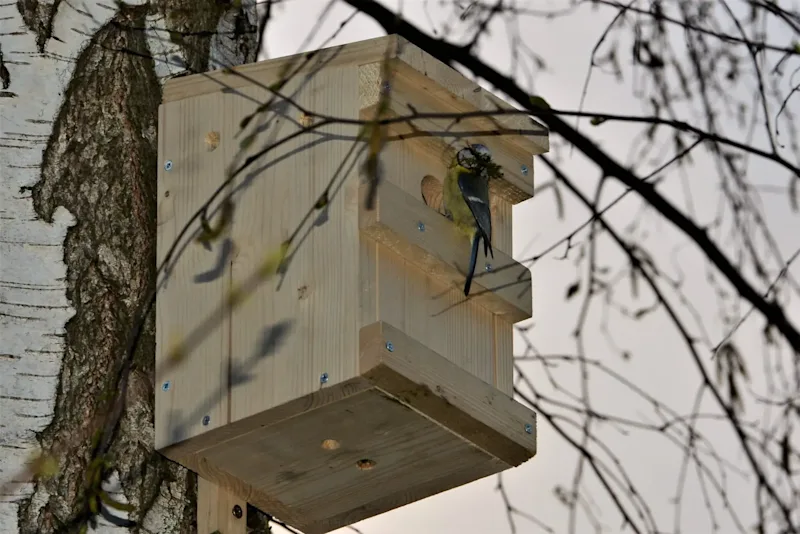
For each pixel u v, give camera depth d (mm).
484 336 9258
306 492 9445
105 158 9039
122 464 8531
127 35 9359
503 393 9000
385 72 8250
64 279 8672
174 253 8914
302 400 8305
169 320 8852
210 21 9828
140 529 8484
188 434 8562
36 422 8336
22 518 8117
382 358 8109
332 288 8430
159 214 9070
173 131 9219
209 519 8961
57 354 8500
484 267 9172
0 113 8906
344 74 8844
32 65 9047
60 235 8758
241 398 8500
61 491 8227
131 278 8867
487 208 9203
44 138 8922
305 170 8750
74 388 8484
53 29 9164
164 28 9539
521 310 9312
